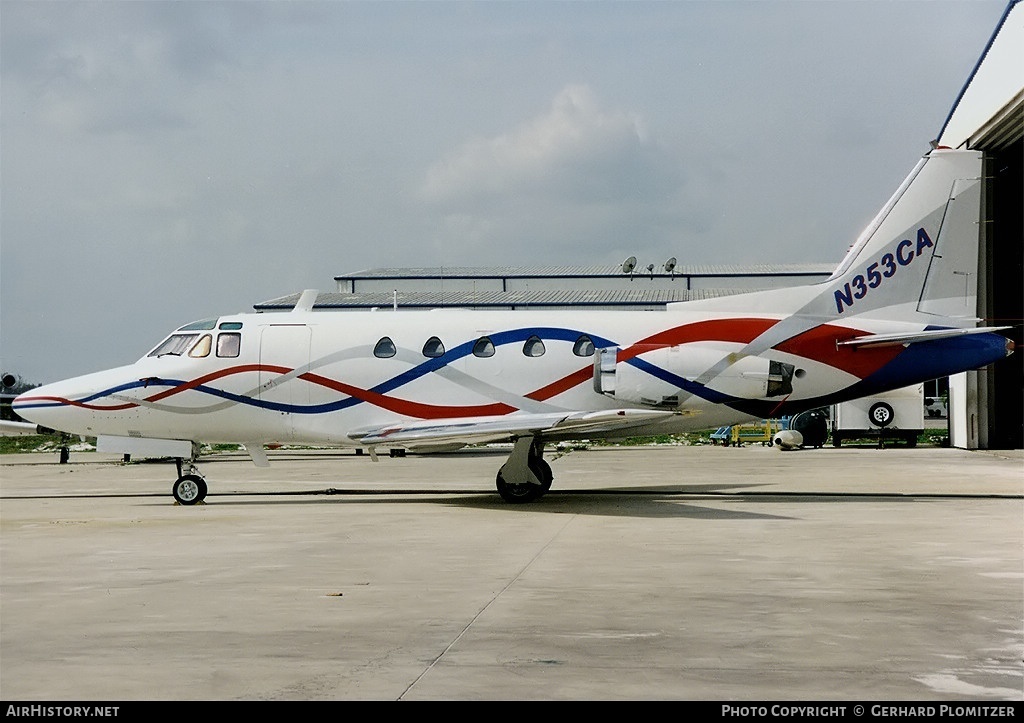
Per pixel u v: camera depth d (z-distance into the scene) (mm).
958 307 20453
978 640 7672
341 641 7711
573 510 17859
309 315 20547
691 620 8398
